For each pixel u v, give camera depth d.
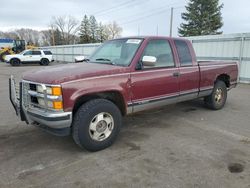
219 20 40.78
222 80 6.27
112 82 3.65
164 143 3.96
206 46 12.92
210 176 2.95
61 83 3.17
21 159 3.41
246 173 3.02
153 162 3.30
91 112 3.47
